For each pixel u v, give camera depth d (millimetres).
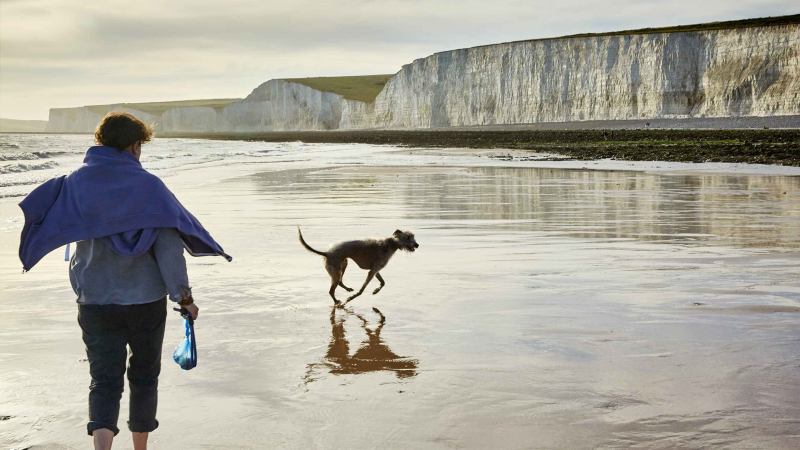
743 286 8383
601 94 114500
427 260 10359
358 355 5867
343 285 8172
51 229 3594
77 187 3662
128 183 3684
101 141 3838
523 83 125688
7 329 6551
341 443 4117
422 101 146750
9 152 51625
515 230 13484
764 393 4859
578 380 5172
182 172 31266
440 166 36625
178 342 6207
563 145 61531
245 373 5387
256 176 29031
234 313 7281
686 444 4062
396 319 7090
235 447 4070
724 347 5941
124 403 4781
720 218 15125
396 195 20750
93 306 3678
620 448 4020
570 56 119375
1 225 13898
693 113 104000
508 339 6285
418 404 4734
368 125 169125
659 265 9820
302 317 7176
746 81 99312
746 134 66000
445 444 4094
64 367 5480
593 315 7086
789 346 5949
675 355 5738
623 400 4758
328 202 18750
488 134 100062
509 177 28219
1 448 4051
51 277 9000
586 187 23234
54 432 4289
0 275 9094
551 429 4293
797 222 14398
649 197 19766
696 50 106250
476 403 4742
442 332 6566
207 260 10328
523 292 8180
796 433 4203
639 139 66562
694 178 26781
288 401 4801
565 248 11367
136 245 3615
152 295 3764
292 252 11039
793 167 31656
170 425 4383
